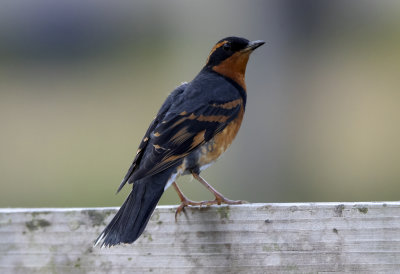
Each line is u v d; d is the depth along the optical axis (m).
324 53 17.61
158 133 7.88
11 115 19.16
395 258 6.55
